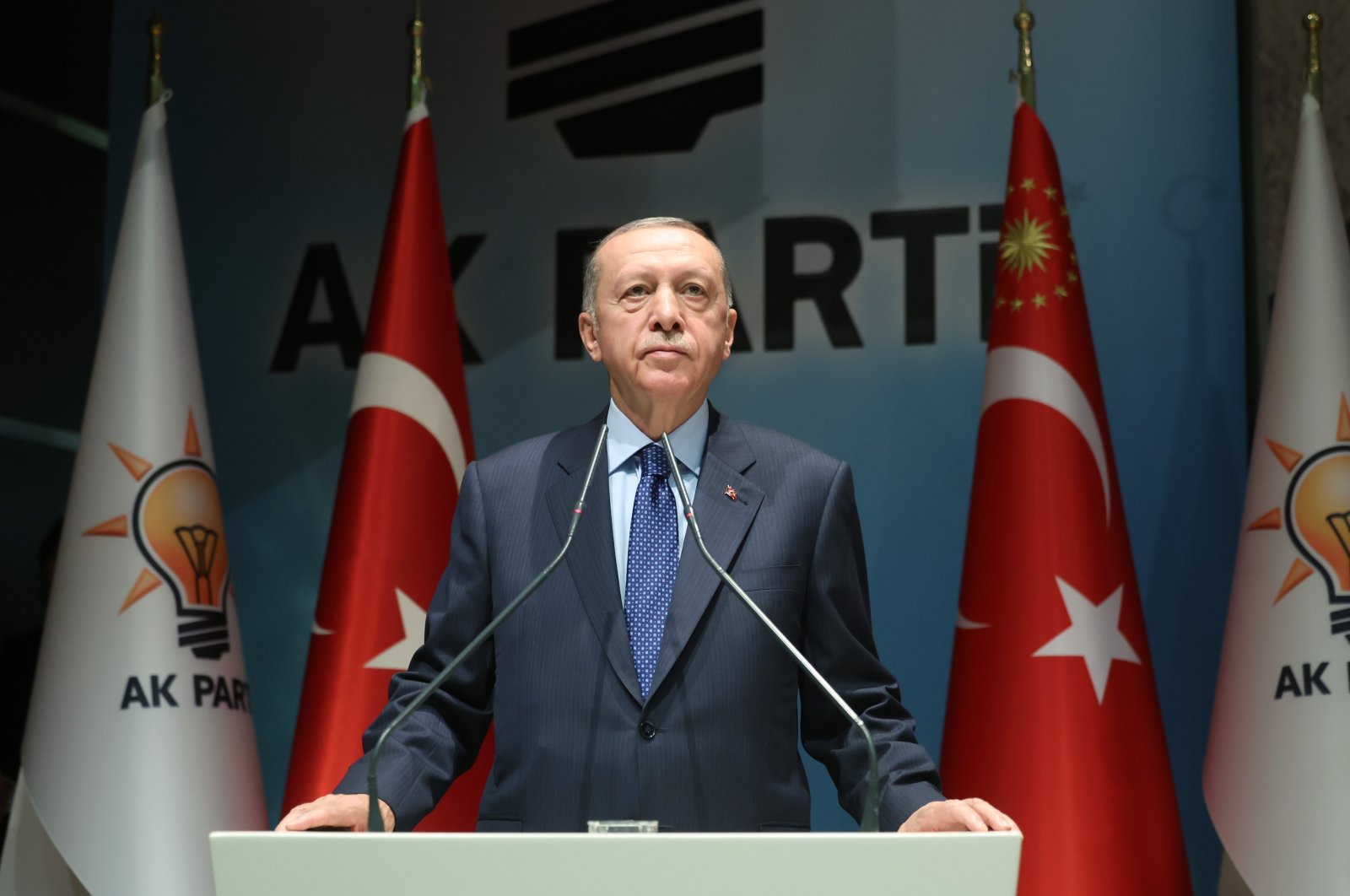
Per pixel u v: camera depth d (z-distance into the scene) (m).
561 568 5.34
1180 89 9.98
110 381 8.62
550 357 10.52
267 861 3.50
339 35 11.07
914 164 10.26
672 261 5.61
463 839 3.46
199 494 8.60
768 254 10.34
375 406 8.79
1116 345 9.81
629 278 5.59
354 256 10.84
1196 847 9.23
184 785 8.02
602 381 10.45
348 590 8.48
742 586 5.25
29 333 10.78
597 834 3.46
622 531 5.55
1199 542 9.52
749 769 5.00
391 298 8.98
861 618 5.53
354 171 10.93
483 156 10.77
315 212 10.93
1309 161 8.42
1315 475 7.90
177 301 8.88
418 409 8.80
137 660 8.16
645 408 5.57
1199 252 9.79
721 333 5.70
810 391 10.17
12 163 10.84
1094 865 7.57
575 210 10.62
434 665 5.46
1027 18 8.98
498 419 10.49
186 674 8.23
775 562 5.32
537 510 5.55
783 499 5.50
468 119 10.83
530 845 3.43
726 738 5.00
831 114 10.41
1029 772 7.78
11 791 9.80
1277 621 7.86
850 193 10.31
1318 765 7.53
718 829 4.89
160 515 8.42
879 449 10.03
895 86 10.35
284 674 10.42
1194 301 9.75
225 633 8.52
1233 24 9.98
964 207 10.16
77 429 10.89
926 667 9.73
